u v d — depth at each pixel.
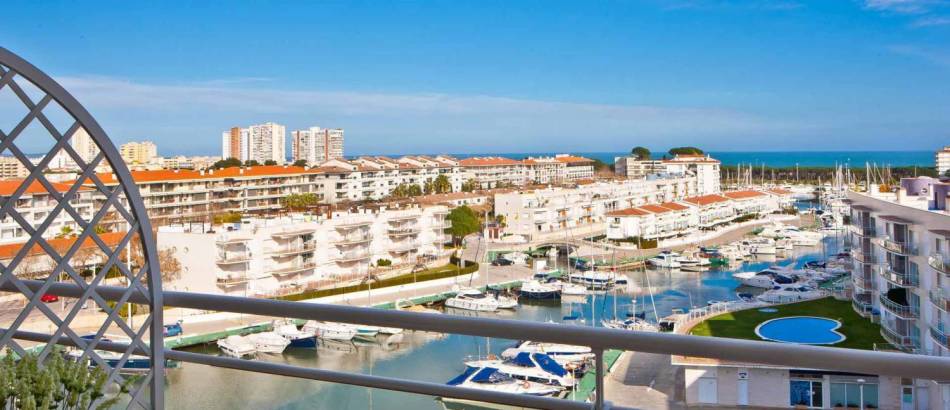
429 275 35.97
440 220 40.69
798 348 1.23
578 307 32.66
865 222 22.62
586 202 57.66
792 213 66.50
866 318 22.67
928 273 17.31
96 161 1.65
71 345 1.67
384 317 1.51
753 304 28.42
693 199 59.38
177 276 28.62
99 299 1.70
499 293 35.16
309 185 62.53
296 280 31.64
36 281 1.59
